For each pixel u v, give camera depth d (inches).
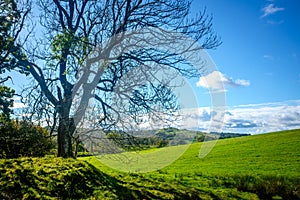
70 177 475.2
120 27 604.4
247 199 657.0
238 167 1085.1
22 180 406.9
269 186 700.0
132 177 703.1
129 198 489.4
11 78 611.8
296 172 968.9
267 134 1764.3
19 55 614.5
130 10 631.8
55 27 675.4
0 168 434.6
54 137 657.0
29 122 621.0
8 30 606.9
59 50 585.9
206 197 626.5
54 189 415.2
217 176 893.2
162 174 932.0
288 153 1258.6
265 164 1114.1
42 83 621.0
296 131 1742.1
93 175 546.0
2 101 594.9
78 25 677.3
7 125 625.6
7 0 616.1
